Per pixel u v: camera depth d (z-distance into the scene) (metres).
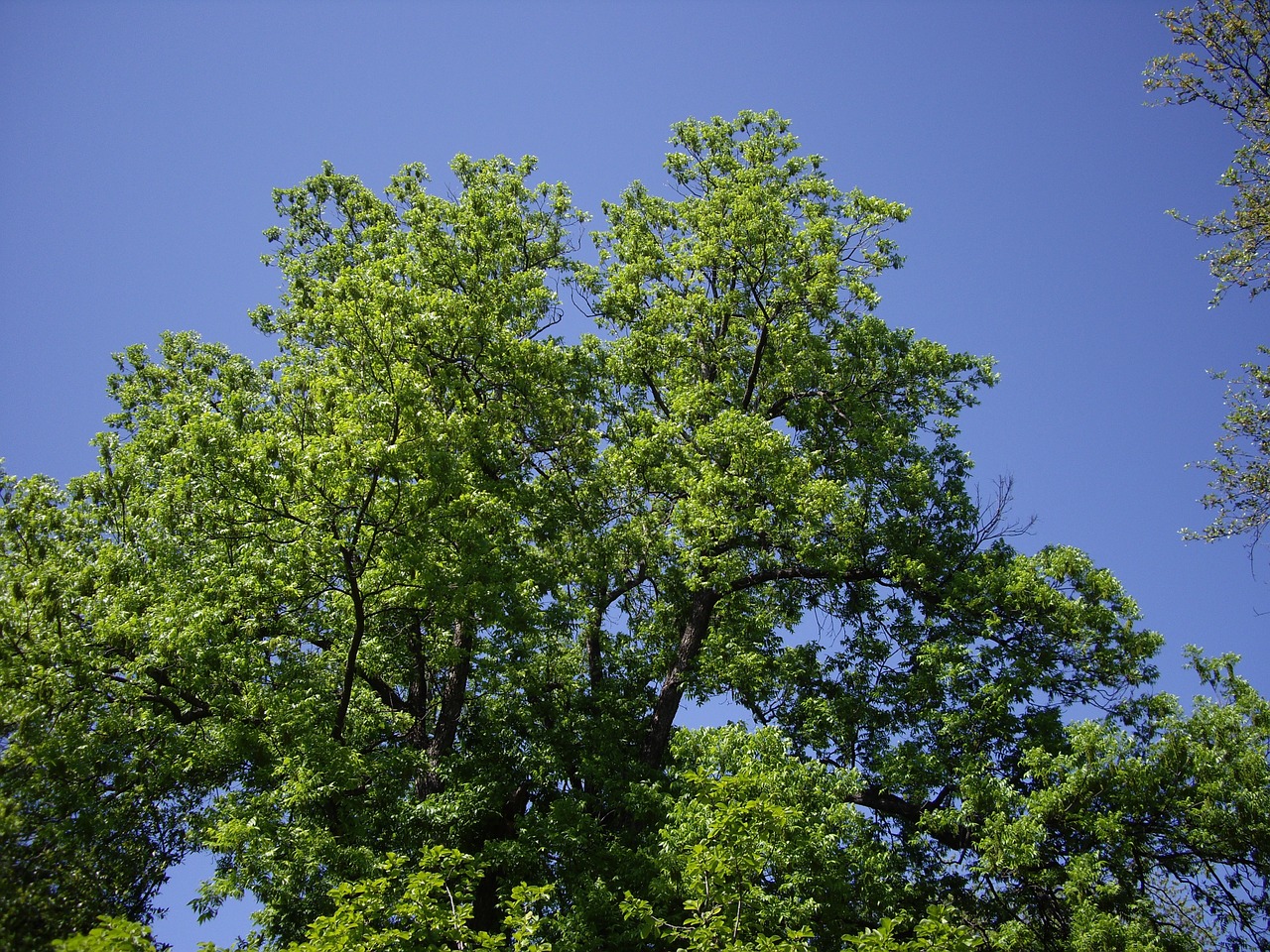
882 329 20.55
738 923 11.10
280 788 12.51
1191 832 13.95
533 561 16.64
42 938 10.45
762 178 21.81
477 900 14.80
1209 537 16.45
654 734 17.52
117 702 12.91
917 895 14.31
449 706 16.44
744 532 18.02
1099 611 16.17
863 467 19.16
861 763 16.97
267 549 13.70
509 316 18.25
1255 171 16.50
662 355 21.20
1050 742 15.59
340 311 14.95
